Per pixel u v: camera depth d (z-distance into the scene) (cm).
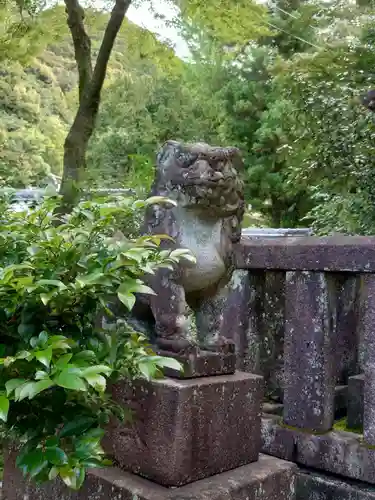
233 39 654
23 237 142
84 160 530
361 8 686
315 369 227
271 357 263
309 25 995
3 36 611
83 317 138
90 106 527
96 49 1094
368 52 538
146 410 182
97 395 132
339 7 729
